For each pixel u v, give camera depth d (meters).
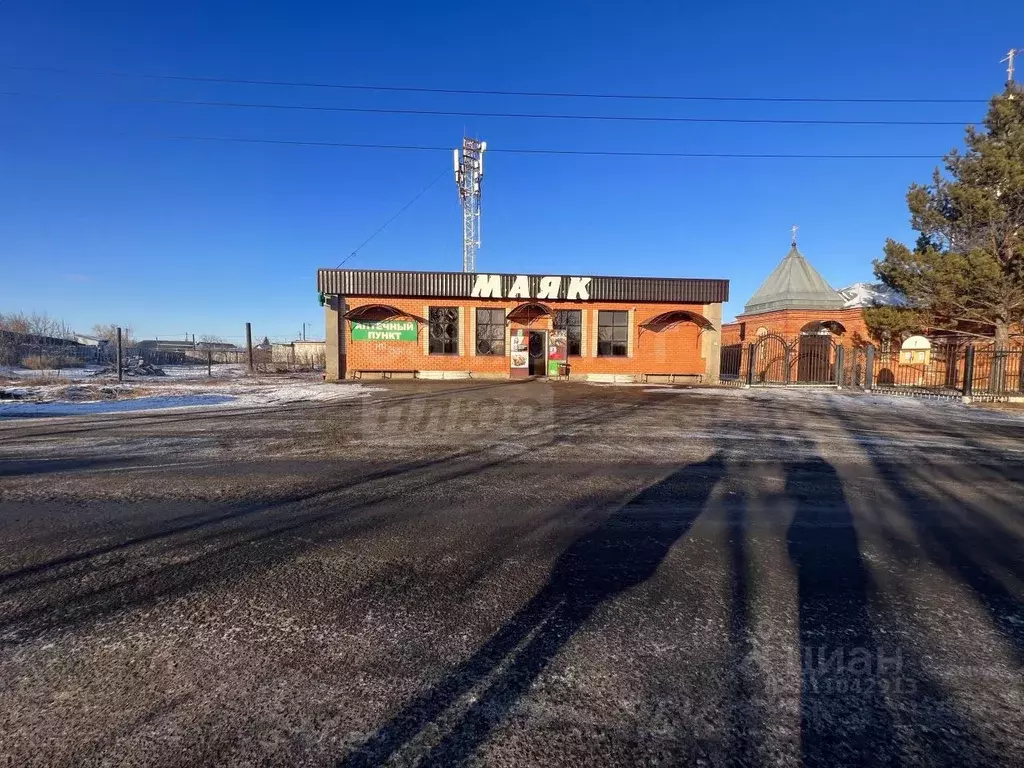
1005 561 3.71
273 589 3.19
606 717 2.11
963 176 18.05
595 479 5.94
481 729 2.04
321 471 6.19
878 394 17.34
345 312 20.55
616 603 3.05
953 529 4.38
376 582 3.30
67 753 1.88
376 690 2.26
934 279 17.48
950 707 2.20
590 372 21.91
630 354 22.06
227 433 8.73
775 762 1.90
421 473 6.13
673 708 2.17
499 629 2.76
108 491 5.28
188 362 34.91
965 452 7.82
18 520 4.39
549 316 21.64
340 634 2.70
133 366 26.00
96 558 3.63
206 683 2.29
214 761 1.86
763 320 25.48
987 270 16.30
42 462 6.55
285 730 2.02
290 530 4.21
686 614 2.93
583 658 2.51
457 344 21.23
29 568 3.46
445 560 3.65
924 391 18.19
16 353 25.77
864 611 2.99
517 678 2.36
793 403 14.45
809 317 23.47
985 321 17.66
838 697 2.25
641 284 21.61
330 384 18.56
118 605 2.98
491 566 3.56
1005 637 2.73
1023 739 2.02
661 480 5.92
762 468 6.59
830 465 6.81
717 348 22.12
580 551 3.83
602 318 21.98
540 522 4.45
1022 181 16.17
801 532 4.26
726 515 4.69
